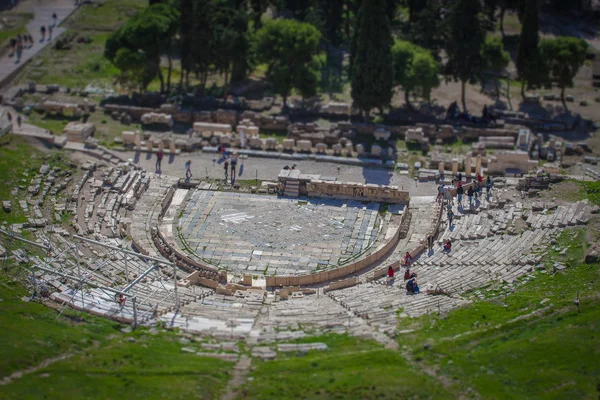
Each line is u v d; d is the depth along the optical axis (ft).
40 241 328.70
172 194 373.61
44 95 456.86
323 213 360.07
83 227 345.51
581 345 243.60
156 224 350.43
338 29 523.70
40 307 279.90
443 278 307.58
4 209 347.56
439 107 453.17
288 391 228.22
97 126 425.69
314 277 315.99
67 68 486.79
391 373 234.58
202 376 236.84
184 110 438.40
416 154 404.98
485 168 390.01
